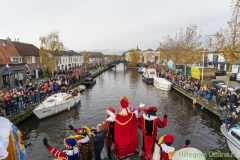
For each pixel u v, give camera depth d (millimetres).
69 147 4309
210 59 52531
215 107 18016
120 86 37406
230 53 18000
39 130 16016
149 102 24656
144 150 4730
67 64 67125
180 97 27250
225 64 46969
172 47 45750
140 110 5305
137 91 32125
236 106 15914
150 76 41531
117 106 22938
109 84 40094
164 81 33656
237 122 13102
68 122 17734
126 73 63500
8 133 2393
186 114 19344
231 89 21984
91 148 5008
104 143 5062
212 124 16594
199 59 39250
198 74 31297
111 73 63719
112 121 5094
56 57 37625
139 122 4871
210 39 20016
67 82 29484
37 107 18047
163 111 20500
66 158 4129
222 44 18797
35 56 40219
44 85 22500
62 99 20531
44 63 36000
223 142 13414
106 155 5156
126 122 4547
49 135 15086
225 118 15266
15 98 16547
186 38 38844
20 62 34812
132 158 4984
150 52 95062
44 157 12039
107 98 27031
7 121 2504
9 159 2414
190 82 28609
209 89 21844
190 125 16438
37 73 40531
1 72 28344
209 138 14031
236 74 35719
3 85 28719
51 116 19000
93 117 19000
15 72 31953
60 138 14586
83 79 39750
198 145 13047
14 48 35219
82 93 30672
